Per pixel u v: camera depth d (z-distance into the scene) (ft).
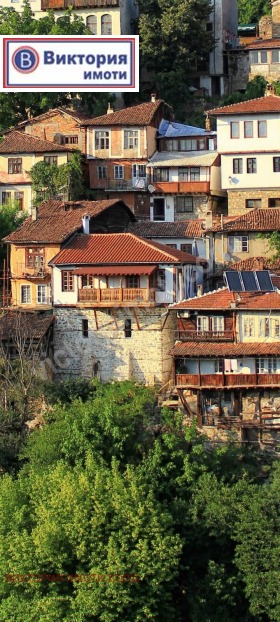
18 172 642.63
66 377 513.04
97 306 506.89
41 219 552.41
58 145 639.35
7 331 507.71
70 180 629.51
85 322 512.63
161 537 382.83
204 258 563.07
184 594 391.65
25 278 530.27
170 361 503.61
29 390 476.95
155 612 374.43
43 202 603.26
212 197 629.10
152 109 653.30
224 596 385.70
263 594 382.22
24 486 408.87
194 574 395.14
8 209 610.24
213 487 407.64
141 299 504.02
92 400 474.49
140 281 507.71
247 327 475.31
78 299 510.99
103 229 568.41
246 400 470.39
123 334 508.12
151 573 374.43
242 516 394.73
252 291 481.05
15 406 475.72
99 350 510.17
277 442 456.45
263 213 570.87
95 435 428.97
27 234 534.37
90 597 366.02
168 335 504.02
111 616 366.84
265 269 530.68
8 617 375.45
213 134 648.79
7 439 458.50
